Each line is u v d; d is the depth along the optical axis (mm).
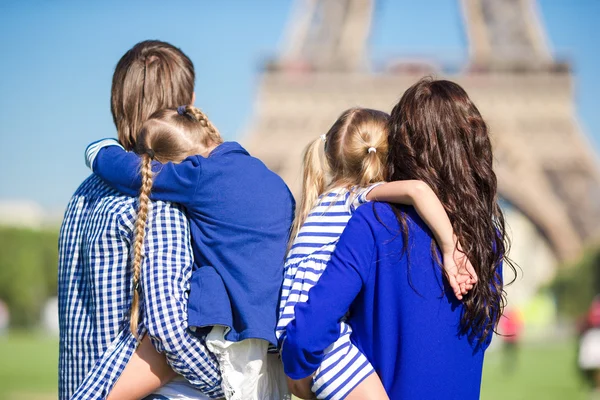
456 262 4285
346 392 4242
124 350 4379
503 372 29703
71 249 4742
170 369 4457
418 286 4301
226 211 4543
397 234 4355
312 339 4152
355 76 60219
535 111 61656
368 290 4375
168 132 4703
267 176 4812
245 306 4395
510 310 32062
